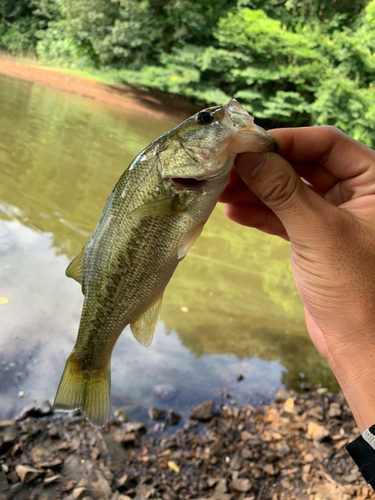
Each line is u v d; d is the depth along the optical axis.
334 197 0.28
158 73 2.51
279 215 0.21
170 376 0.45
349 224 0.20
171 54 2.60
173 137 0.22
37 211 0.74
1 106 1.39
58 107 1.68
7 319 0.46
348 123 2.07
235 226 0.95
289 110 2.31
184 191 0.22
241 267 0.75
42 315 0.48
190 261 0.73
